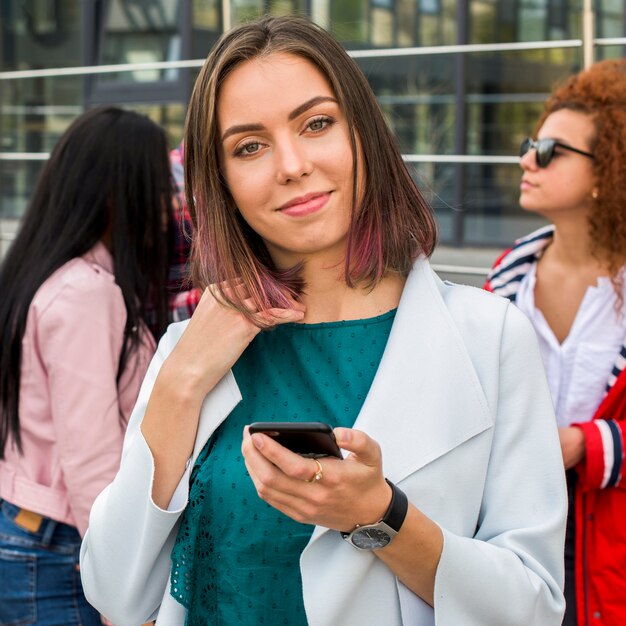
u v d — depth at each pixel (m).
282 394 1.17
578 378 1.84
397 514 0.99
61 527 1.87
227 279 1.17
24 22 6.79
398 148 1.17
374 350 1.17
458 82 6.79
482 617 1.04
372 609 1.07
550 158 1.91
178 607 1.17
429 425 1.09
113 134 1.97
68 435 1.79
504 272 2.03
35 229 1.94
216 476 1.15
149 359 1.91
